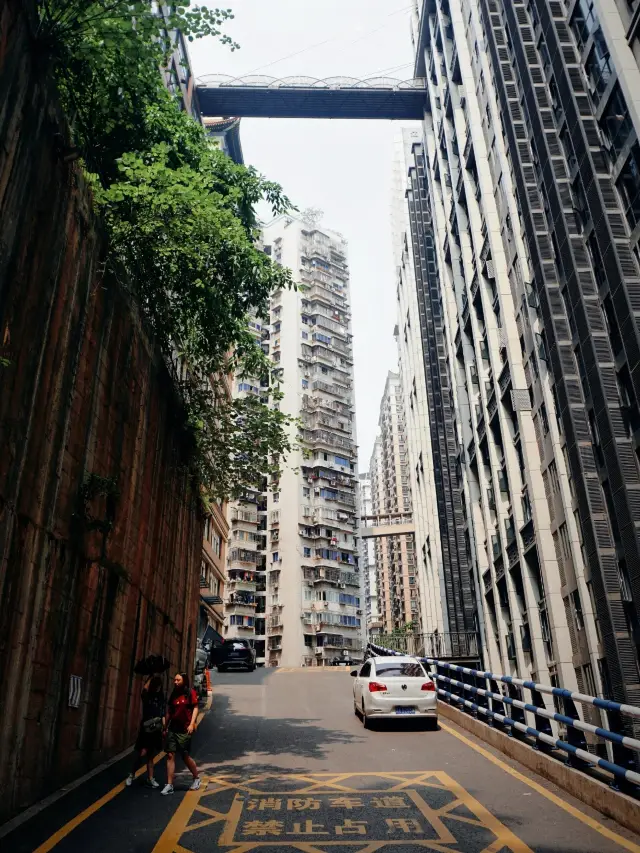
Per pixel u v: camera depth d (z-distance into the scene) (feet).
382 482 479.82
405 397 215.10
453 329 131.64
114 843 20.56
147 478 43.75
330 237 307.17
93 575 32.42
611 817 23.35
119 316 37.40
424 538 176.35
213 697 66.44
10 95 23.47
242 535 247.09
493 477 98.63
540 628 81.51
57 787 27.35
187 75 119.03
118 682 36.88
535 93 78.84
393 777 30.42
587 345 63.98
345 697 66.44
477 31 110.32
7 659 22.84
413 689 45.70
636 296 56.13
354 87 161.17
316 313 284.00
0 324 22.07
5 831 21.25
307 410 267.59
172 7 28.14
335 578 249.75
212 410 54.80
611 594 59.62
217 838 21.31
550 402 77.41
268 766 33.17
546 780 29.40
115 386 36.65
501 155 96.02
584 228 68.39
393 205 255.29
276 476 56.54
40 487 25.95
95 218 33.17
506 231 95.61
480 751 36.81
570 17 70.85
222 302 42.55
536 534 79.30
